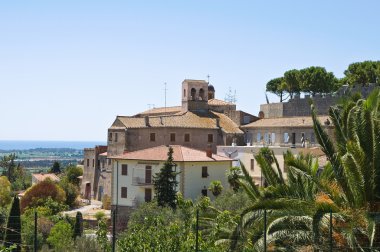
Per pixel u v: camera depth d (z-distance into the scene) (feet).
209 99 365.20
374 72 364.79
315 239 73.87
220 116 325.01
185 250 80.18
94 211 300.40
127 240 83.92
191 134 302.25
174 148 249.34
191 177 237.04
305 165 85.46
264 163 99.30
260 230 80.79
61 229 178.40
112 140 318.86
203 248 80.89
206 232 99.60
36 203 290.76
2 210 198.18
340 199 81.87
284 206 79.71
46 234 191.62
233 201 163.02
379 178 84.33
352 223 75.41
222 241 89.35
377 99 94.73
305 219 76.95
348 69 386.52
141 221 178.40
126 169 250.57
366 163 81.30
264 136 296.30
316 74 394.52
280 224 78.28
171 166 219.61
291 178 95.50
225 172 247.50
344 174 84.69
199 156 244.22
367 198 82.07
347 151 81.56
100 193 353.51
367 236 75.72
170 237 84.02
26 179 525.75
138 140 306.96
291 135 277.44
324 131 89.76
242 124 318.24
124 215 247.50
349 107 92.48
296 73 404.36
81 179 403.75
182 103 333.83
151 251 82.38
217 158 247.09
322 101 302.25
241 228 82.38
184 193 233.96
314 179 84.02
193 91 329.72
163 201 213.66
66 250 137.80
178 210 164.66
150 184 240.53
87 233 184.44
